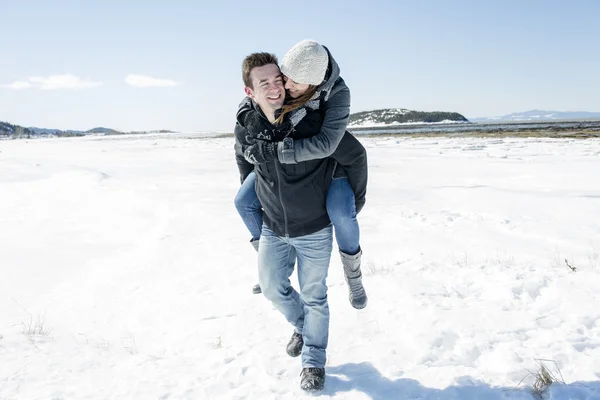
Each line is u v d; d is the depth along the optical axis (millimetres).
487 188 10594
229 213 8625
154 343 3615
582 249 5508
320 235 2598
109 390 2770
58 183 13086
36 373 3012
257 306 4191
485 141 33500
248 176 2965
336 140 2318
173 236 7117
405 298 3924
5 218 9109
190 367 3062
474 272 4586
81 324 4090
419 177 13500
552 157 17953
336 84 2410
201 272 5363
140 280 5207
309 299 2699
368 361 2953
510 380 2574
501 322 3330
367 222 7676
